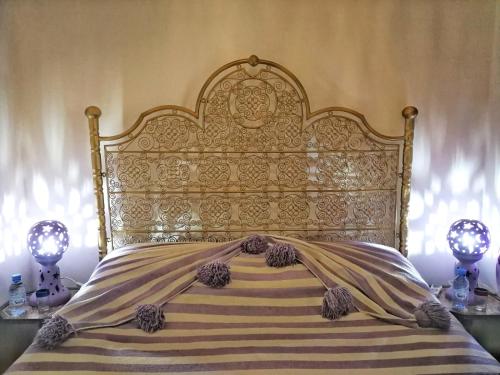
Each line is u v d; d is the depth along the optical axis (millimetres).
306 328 1899
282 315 1985
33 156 2664
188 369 1604
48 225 2441
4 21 2512
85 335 1834
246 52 2580
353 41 2582
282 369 1596
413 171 2713
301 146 2607
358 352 1711
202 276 2121
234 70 2564
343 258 2305
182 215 2662
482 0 2537
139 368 1611
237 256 2324
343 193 2650
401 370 1598
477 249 2367
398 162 2643
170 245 2473
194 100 2615
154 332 1873
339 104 2633
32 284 2771
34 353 1700
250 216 2668
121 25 2553
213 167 2619
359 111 2637
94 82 2600
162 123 2580
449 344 1760
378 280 2150
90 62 2580
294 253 2262
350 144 2613
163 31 2559
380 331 1879
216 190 2641
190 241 2648
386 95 2627
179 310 2006
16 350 2271
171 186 2633
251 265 2236
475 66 2609
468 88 2633
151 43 2566
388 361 1650
